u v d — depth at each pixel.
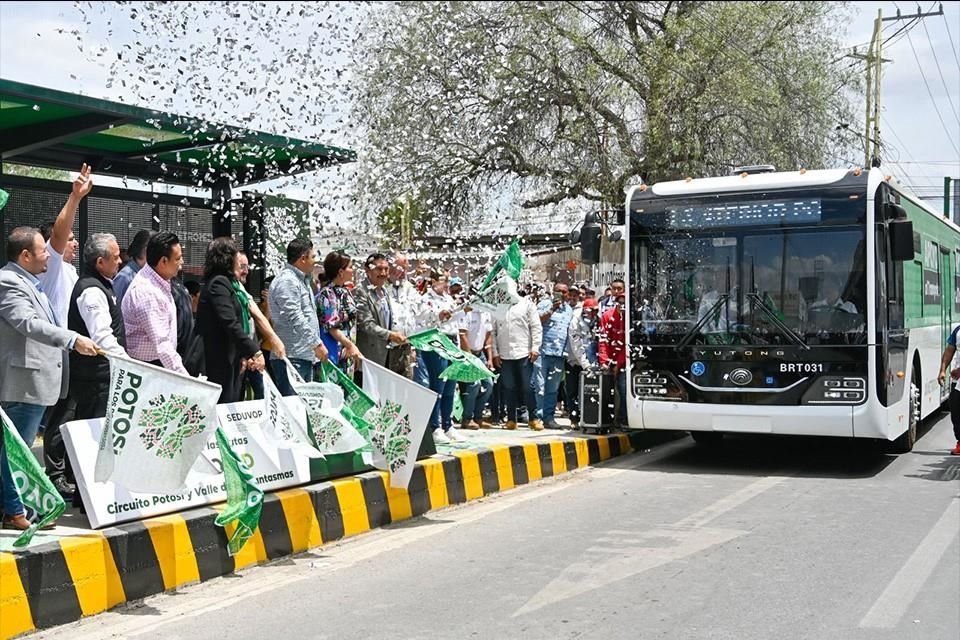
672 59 21.64
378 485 8.20
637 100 22.69
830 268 10.30
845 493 9.48
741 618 5.57
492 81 20.28
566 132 21.91
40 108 8.87
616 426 12.59
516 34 21.88
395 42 16.28
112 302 7.03
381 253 9.87
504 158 21.72
